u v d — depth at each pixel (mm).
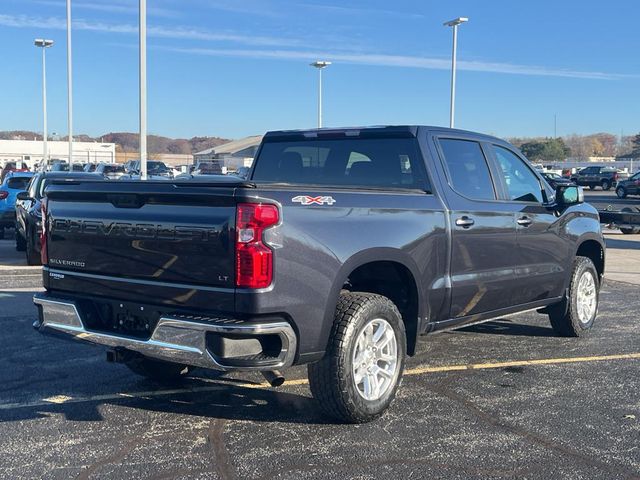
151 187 4480
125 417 5086
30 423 4949
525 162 6895
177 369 5883
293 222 4320
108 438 4676
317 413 5172
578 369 6418
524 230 6398
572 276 7418
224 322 4156
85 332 4844
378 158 5941
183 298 4383
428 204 5395
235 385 5891
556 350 7133
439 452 4449
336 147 6246
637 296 10539
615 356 6887
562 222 7023
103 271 4824
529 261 6531
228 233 4172
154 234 4488
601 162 90375
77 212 4941
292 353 4340
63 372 6227
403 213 5137
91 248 4883
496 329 8141
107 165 37250
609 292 10906
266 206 4168
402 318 5398
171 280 4449
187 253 4348
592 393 5695
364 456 4379
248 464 4254
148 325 4609
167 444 4570
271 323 4211
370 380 4906
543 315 8992
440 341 7535
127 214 4633
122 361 4812
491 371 6348
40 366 6410
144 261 4574
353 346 4691
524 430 4848
